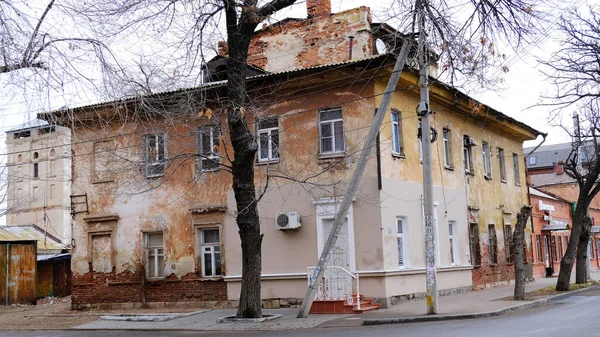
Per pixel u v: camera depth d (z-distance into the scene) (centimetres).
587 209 3000
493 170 3212
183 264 2397
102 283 2531
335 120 2212
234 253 2312
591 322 1424
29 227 4359
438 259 2503
